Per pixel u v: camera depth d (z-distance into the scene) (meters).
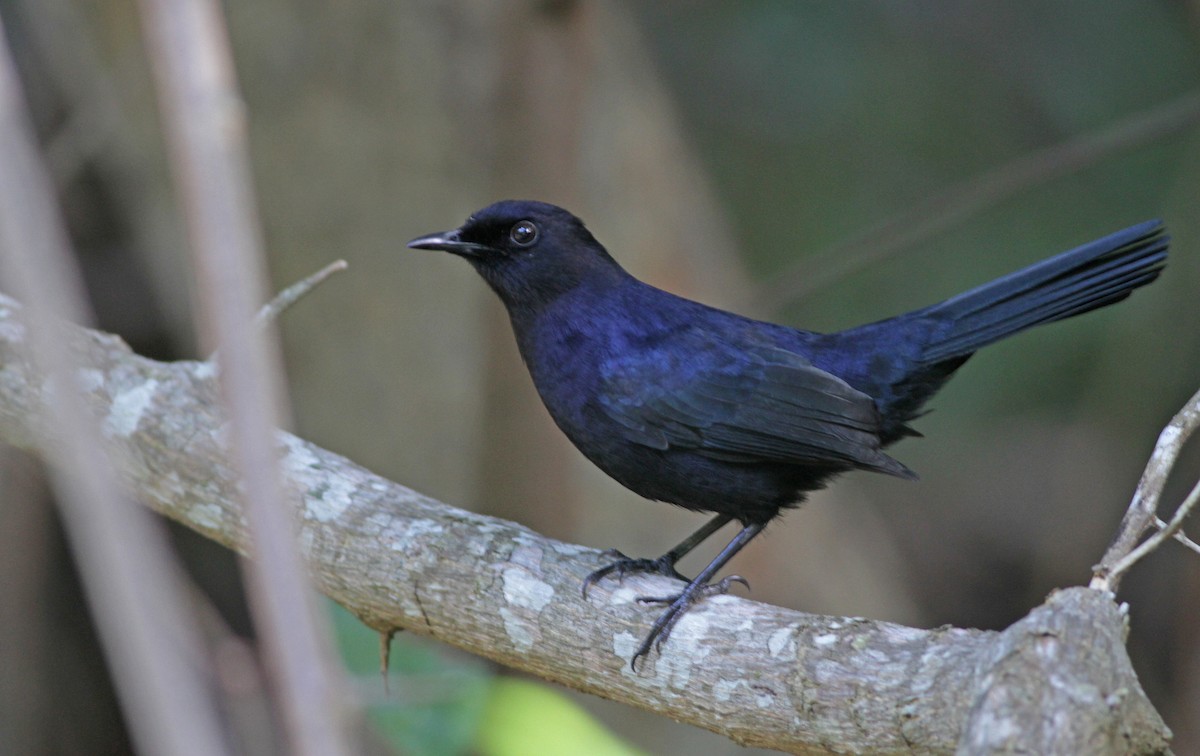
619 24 13.32
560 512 11.70
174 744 2.53
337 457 7.77
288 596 2.78
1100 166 15.12
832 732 5.60
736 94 16.41
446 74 12.82
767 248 15.86
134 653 2.58
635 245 12.68
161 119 12.78
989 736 4.55
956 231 15.36
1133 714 4.64
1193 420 5.61
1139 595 15.49
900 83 16.22
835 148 16.28
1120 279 8.53
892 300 15.39
